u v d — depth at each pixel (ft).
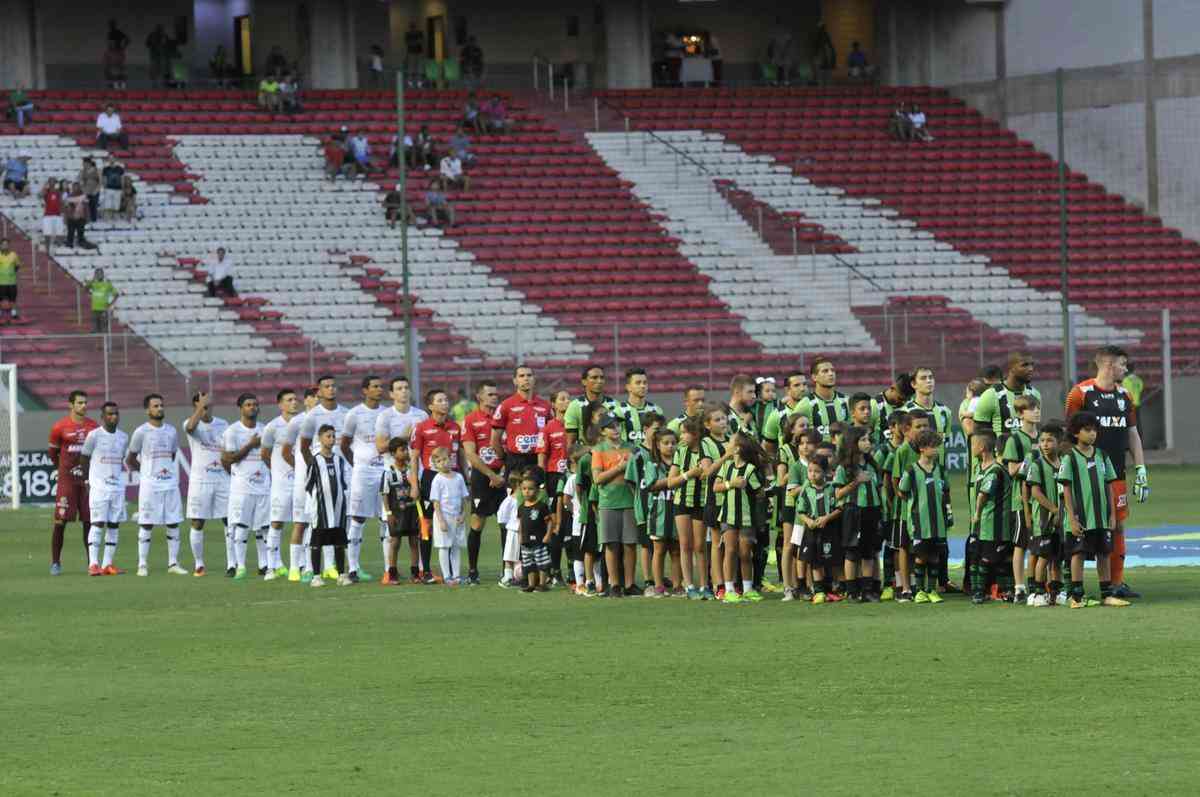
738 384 189.98
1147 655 130.72
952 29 554.05
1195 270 485.56
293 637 152.15
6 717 115.75
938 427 182.60
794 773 95.40
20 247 408.05
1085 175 517.14
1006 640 139.74
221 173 460.96
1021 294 467.11
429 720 112.47
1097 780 92.53
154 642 150.41
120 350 363.56
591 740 105.29
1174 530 248.52
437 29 557.74
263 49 542.98
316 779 96.12
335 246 441.68
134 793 93.45
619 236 464.24
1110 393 169.89
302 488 198.29
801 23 583.99
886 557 175.63
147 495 212.84
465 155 476.54
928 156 520.01
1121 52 505.66
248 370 379.35
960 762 97.30
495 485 197.88
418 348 389.19
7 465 341.41
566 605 173.58
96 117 472.03
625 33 550.77
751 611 164.45
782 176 504.02
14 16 491.72
